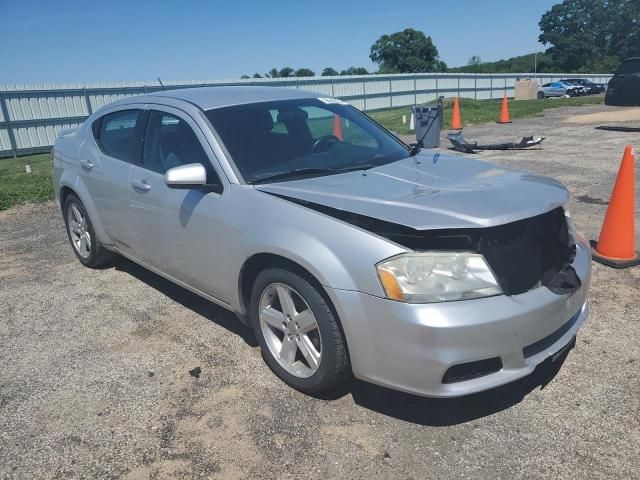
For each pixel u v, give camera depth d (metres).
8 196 8.60
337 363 2.78
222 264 3.30
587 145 11.20
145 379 3.25
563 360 3.25
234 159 3.36
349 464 2.49
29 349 3.67
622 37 94.50
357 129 4.10
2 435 2.78
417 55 86.25
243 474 2.46
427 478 2.39
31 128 20.22
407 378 2.52
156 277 4.91
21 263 5.48
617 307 3.91
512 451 2.53
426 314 2.42
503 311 2.47
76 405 3.01
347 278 2.59
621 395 2.90
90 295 4.55
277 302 3.16
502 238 2.59
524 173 3.31
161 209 3.74
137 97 4.42
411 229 2.53
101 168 4.46
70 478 2.47
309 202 2.91
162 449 2.63
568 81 41.56
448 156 3.86
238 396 3.04
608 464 2.42
